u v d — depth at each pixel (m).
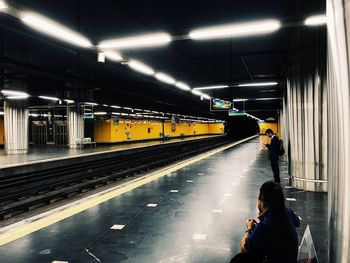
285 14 8.90
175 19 9.75
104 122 34.72
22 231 4.86
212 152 21.30
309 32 7.47
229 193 7.55
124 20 9.82
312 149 7.62
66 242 4.40
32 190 9.34
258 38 11.43
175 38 5.37
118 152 17.02
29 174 10.69
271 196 1.98
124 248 4.18
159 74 9.77
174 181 9.34
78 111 26.17
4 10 4.11
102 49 6.07
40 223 5.26
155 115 40.50
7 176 9.77
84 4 8.58
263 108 34.91
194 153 25.06
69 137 26.30
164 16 9.52
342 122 1.95
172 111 35.22
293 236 1.91
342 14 1.88
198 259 3.82
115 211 5.98
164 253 4.01
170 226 5.07
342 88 1.93
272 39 11.52
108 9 8.99
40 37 8.73
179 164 13.95
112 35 10.64
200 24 9.88
